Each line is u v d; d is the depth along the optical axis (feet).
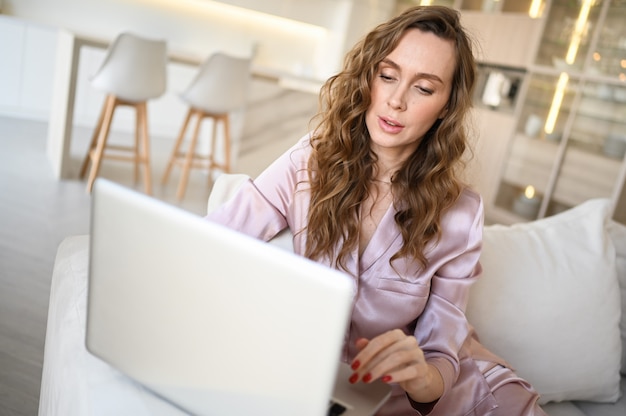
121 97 12.28
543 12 17.10
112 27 19.31
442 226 3.43
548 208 16.31
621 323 5.47
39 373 6.05
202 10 20.61
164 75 12.59
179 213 2.14
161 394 2.38
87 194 11.89
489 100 18.88
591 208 5.28
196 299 2.16
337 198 3.37
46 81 17.83
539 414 3.52
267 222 3.43
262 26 21.77
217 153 15.60
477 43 3.39
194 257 2.13
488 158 18.30
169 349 2.28
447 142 3.38
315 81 16.70
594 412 4.95
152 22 19.93
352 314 3.36
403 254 3.29
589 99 15.71
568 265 4.78
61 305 3.36
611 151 14.89
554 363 4.61
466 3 20.58
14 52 17.15
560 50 16.69
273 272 1.98
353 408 2.47
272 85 14.58
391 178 3.39
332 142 3.43
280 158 3.55
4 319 6.86
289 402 2.04
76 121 18.76
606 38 15.51
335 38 22.16
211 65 12.78
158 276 2.23
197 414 2.28
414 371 2.62
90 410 2.40
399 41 3.17
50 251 9.00
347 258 3.34
